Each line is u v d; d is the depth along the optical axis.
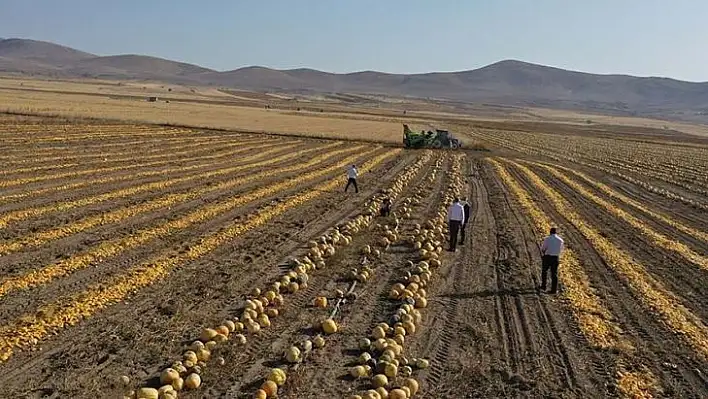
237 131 77.75
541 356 14.82
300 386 12.66
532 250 25.62
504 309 18.14
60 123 66.94
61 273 18.56
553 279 19.83
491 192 42.75
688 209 40.22
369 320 16.66
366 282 20.09
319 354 14.31
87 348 13.66
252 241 24.36
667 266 24.19
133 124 74.56
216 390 12.29
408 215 32.00
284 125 94.75
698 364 14.78
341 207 33.38
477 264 23.12
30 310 15.52
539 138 115.88
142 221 26.45
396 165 55.91
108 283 17.86
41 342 13.84
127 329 14.81
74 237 23.11
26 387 11.87
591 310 18.20
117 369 12.82
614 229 31.36
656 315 18.12
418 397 12.61
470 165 61.34
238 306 16.94
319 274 20.70
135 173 39.81
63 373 12.51
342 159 57.88
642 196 45.62
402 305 17.14
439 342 15.48
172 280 18.80
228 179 40.28
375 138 83.00
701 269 23.86
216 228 26.11
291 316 16.62
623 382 13.51
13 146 47.38
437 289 19.88
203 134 71.25
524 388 13.15
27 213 26.17
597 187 49.12
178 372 12.50
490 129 140.62
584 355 14.98
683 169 67.19
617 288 20.81
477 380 13.42
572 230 30.39
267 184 39.28
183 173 41.62
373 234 27.28
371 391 12.02
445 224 30.09
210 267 20.44
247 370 13.21
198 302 17.02
